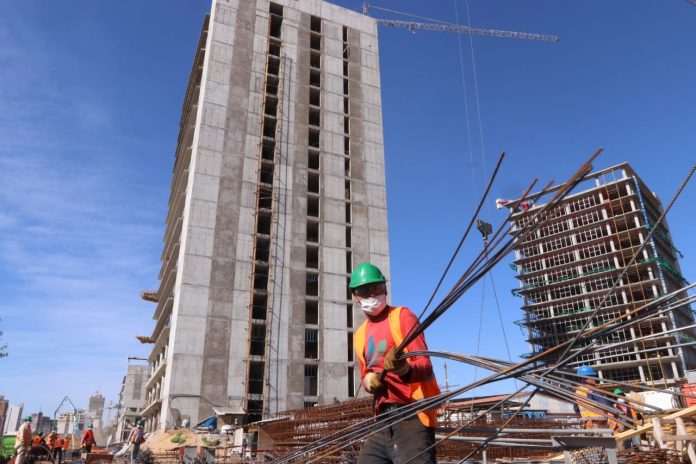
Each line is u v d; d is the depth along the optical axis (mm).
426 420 3141
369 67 75312
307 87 68562
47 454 26906
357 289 3674
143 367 113750
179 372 47875
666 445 5488
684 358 76062
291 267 57656
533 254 108312
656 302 2137
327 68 71750
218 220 55906
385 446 3184
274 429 19609
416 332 2879
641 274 93188
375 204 67062
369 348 3514
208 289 52406
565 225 104250
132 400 109688
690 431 5496
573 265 101500
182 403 46750
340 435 3496
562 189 2119
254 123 62500
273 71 69375
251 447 21812
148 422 70188
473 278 2559
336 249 61531
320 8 74875
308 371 54719
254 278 56438
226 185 57906
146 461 25266
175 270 58750
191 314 50625
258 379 52312
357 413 14500
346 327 57562
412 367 3057
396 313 3531
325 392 53156
